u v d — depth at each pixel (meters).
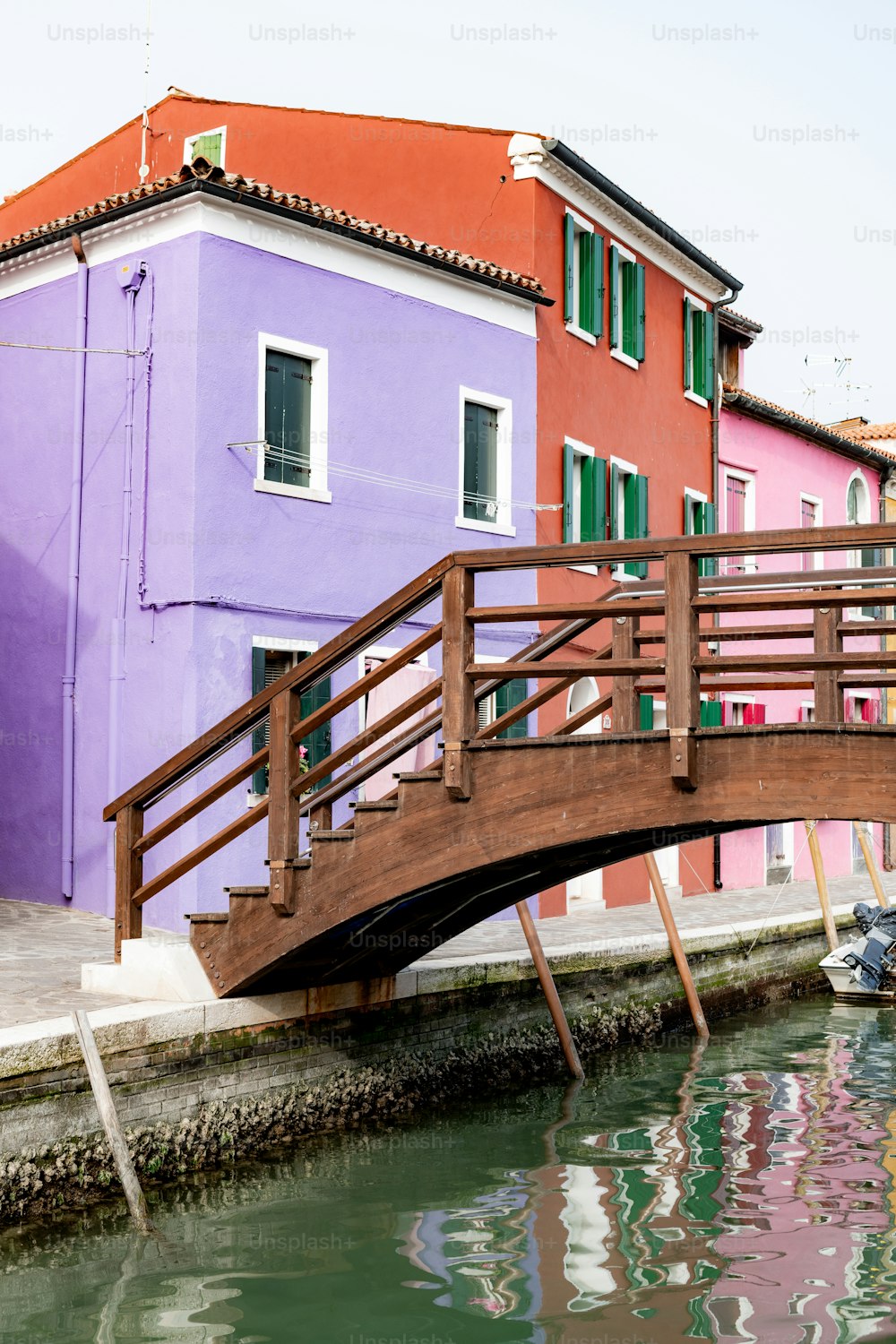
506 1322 6.39
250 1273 6.93
